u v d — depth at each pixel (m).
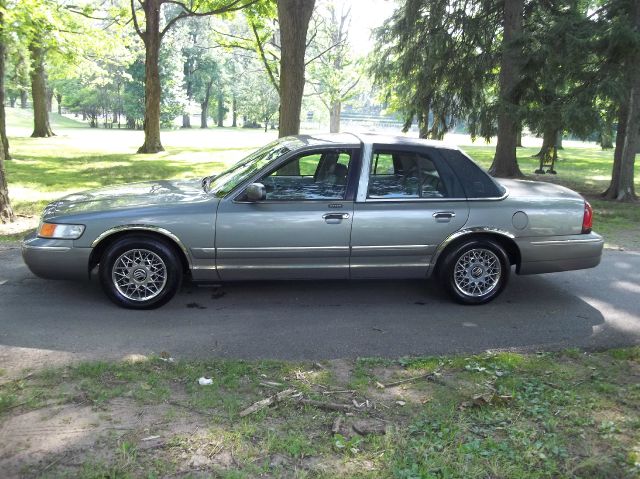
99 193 5.92
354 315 5.46
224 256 5.34
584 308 5.86
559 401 3.72
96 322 5.05
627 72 13.20
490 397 3.68
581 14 15.48
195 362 4.22
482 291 5.85
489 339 4.94
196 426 3.29
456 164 5.70
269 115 73.44
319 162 5.49
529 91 15.41
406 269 5.65
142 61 64.88
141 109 66.69
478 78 18.77
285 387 3.86
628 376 4.18
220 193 5.48
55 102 113.94
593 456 3.09
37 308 5.36
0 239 8.06
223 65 80.62
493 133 18.61
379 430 3.32
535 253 5.79
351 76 44.66
